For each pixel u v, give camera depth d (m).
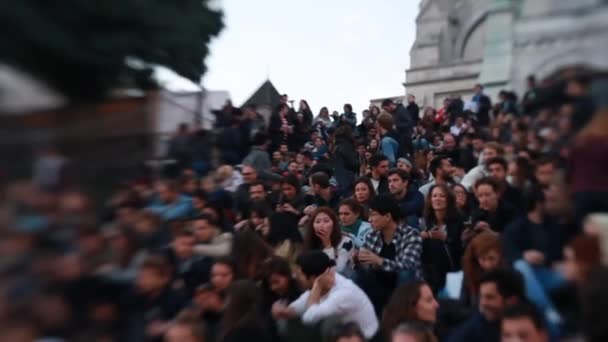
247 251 6.51
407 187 9.23
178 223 2.58
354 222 8.50
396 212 7.53
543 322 3.34
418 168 12.51
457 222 7.70
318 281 6.33
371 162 11.11
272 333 6.19
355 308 6.23
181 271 3.33
